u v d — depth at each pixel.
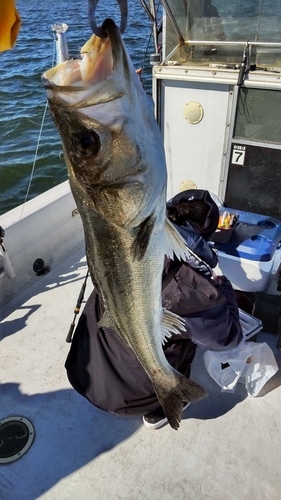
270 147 3.14
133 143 1.21
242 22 2.95
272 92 2.96
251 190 3.39
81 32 12.49
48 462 2.31
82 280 3.69
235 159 3.32
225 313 2.03
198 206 2.22
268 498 2.08
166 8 2.94
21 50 15.54
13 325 3.25
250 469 2.21
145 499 2.11
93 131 1.17
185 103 3.30
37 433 2.46
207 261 2.03
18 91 12.31
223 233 2.82
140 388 2.12
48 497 2.15
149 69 8.38
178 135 3.46
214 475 2.19
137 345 1.65
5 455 2.35
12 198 7.95
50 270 3.85
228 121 3.21
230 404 2.55
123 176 1.25
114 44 1.10
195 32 3.12
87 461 2.30
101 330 2.15
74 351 2.24
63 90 1.11
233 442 2.34
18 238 3.50
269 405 2.54
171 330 1.76
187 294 1.89
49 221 3.78
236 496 2.09
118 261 1.46
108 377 2.13
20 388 2.74
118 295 1.54
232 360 2.50
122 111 1.17
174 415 1.82
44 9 17.33
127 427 2.46
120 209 1.31
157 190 1.33
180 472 2.22
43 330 3.19
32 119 10.73
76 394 2.68
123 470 2.24
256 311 2.90
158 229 1.43
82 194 1.33
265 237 2.81
